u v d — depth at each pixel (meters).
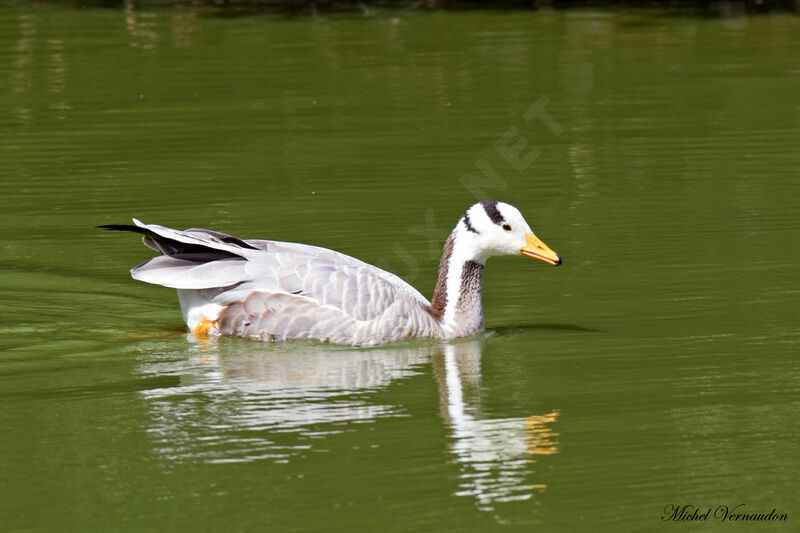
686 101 27.47
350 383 13.03
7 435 11.51
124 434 11.52
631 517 9.85
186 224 19.41
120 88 29.22
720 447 11.12
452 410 12.16
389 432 11.56
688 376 13.05
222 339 14.66
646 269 17.25
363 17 37.62
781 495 10.19
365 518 9.80
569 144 24.41
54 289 16.58
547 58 31.77
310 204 20.50
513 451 11.09
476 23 36.59
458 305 15.04
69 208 20.47
